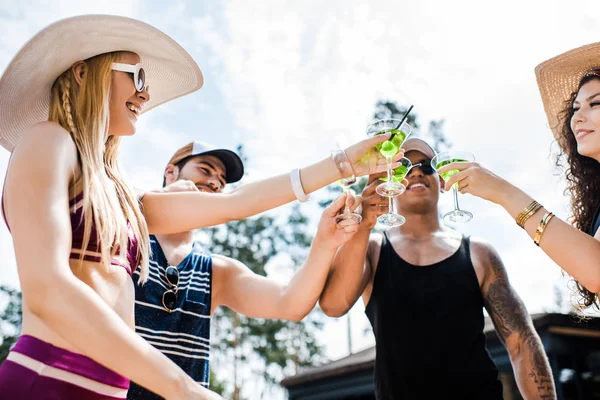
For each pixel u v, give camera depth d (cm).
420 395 334
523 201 290
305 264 329
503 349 1006
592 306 342
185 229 274
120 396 201
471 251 362
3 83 234
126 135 250
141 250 238
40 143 200
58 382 183
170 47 261
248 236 3284
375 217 337
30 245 178
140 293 315
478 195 303
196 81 287
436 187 378
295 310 329
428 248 362
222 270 366
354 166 303
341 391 1270
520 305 354
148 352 176
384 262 363
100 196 212
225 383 3222
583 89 306
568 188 349
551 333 988
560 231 278
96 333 170
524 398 343
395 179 340
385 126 312
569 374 1027
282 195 280
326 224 316
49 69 234
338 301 351
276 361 3225
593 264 269
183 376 180
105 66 240
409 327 342
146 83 277
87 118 228
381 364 348
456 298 344
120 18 236
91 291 177
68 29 229
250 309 354
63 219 188
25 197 186
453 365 334
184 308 331
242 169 454
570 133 344
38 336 187
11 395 178
